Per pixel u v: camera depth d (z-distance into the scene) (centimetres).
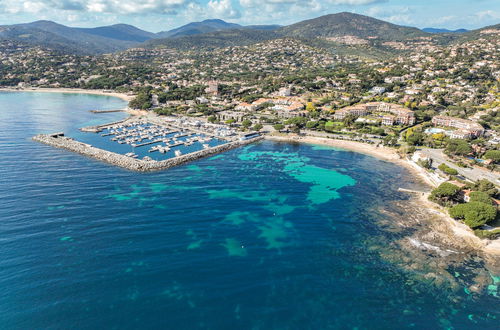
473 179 16075
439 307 7850
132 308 7438
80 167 16400
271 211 12394
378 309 7712
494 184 15250
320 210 12662
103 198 12775
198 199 13138
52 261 8806
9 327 6794
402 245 10362
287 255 9650
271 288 8269
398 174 17150
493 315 7644
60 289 7856
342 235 10862
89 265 8738
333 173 17075
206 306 7600
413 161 19075
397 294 8225
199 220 11425
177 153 19275
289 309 7625
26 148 19362
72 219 11000
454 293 8319
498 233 10800
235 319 7275
